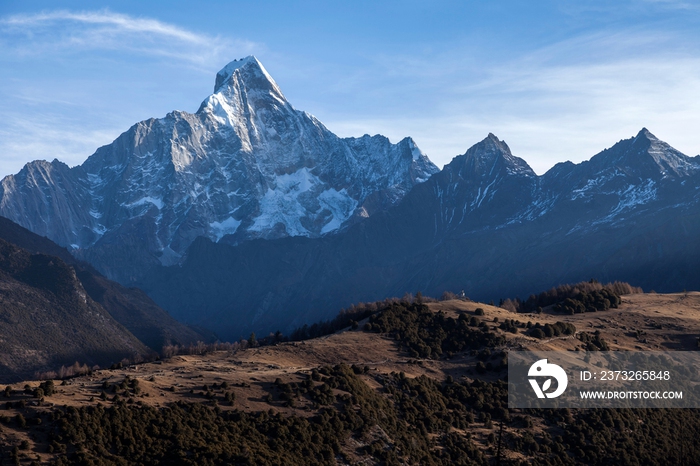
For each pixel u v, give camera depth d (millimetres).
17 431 120750
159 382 156375
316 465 137000
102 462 118438
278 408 151250
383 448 150000
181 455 125500
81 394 139750
